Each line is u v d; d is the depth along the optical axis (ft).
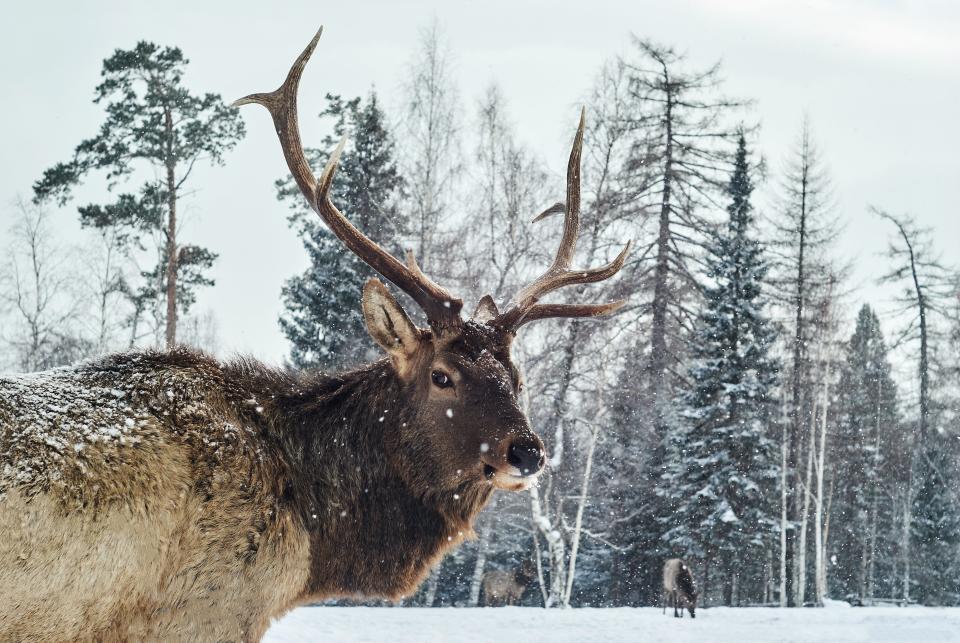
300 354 127.65
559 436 120.47
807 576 187.11
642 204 152.05
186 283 135.03
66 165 130.41
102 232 135.54
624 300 30.91
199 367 24.88
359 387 26.68
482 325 27.43
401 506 26.27
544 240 126.00
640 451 140.67
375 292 26.30
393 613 66.64
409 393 26.55
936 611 86.12
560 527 122.52
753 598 168.55
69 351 151.12
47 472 20.52
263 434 24.82
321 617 58.70
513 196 125.29
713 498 133.80
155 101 131.44
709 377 139.85
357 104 146.00
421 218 125.90
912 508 202.49
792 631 61.62
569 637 55.36
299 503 24.75
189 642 22.18
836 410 208.95
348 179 138.21
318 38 28.66
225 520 22.74
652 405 142.31
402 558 26.17
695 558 137.08
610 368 128.36
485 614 70.28
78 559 20.58
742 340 142.20
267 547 23.29
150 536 21.54
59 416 21.53
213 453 22.99
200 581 22.35
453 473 26.11
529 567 125.39
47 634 20.58
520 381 27.81
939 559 189.67
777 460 152.46
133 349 25.08
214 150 132.46
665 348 151.12
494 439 25.44
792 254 179.22
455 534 26.61
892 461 226.38
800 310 175.32
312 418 25.82
